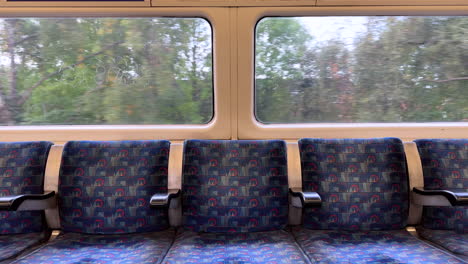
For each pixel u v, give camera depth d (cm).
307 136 190
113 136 187
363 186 157
